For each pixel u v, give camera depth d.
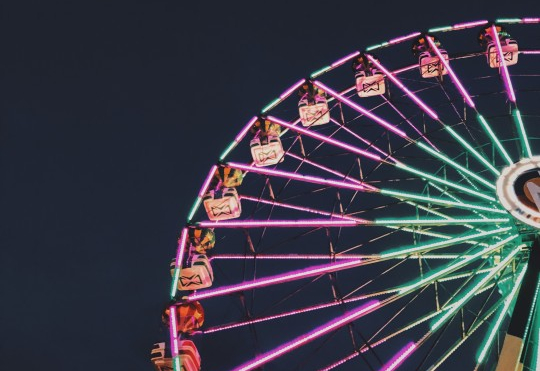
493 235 22.78
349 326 21.22
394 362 20.31
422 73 28.42
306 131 26.73
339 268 22.67
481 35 28.52
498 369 19.33
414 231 24.47
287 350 20.92
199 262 24.00
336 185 25.02
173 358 21.66
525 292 20.47
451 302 21.64
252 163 27.86
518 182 23.19
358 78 28.42
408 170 24.88
